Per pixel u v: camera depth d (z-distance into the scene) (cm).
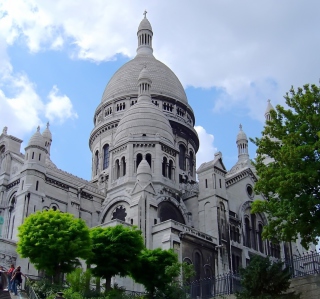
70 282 4781
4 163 7562
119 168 8338
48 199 7262
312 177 3862
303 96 4281
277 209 4238
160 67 11181
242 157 10700
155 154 8200
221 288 5234
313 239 4038
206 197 7881
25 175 6962
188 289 5462
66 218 5119
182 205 7994
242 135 10931
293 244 9050
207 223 7688
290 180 3922
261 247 8550
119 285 6069
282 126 4416
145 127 8481
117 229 5362
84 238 5047
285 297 3906
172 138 8750
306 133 4212
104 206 7994
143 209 7119
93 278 5544
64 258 4888
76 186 7806
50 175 7431
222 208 7819
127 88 10669
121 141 8412
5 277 3475
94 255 5141
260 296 3891
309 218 3975
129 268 5234
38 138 7281
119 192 7925
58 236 4909
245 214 8494
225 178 8194
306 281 4081
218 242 7419
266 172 4262
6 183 7381
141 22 12400
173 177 8362
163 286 5325
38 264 4969
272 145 4503
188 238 6950
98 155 10169
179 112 10681
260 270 4025
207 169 8050
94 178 9894
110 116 10450
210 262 7156
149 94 9412
